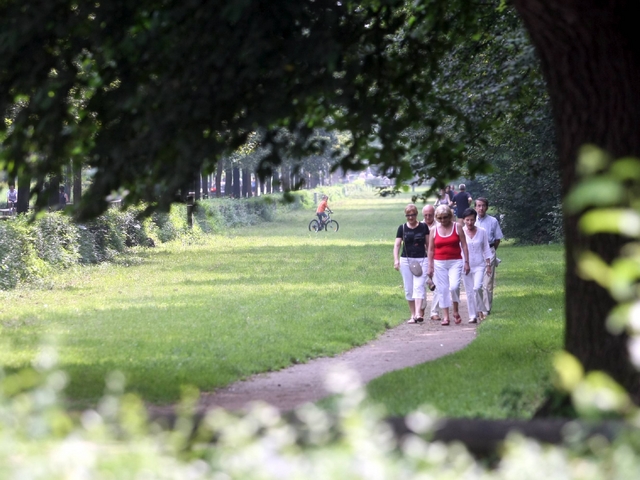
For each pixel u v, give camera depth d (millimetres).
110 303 41000
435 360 25719
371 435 8328
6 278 46750
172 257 69875
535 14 13648
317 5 18016
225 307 38719
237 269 59031
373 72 19734
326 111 18891
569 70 13742
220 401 20125
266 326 32750
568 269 14102
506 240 89188
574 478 8039
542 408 14148
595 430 9148
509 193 78875
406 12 22844
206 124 17516
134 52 17688
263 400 20203
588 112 13695
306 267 60156
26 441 8820
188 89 17156
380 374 24516
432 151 21328
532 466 8094
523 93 29078
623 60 13516
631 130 13562
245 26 16984
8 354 25875
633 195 10219
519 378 21797
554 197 77062
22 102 26875
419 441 8961
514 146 41219
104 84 18344
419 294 35156
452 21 22781
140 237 77062
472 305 35188
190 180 17438
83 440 9266
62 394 19141
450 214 34531
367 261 64812
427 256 35281
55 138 18391
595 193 5012
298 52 17094
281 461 7836
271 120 17016
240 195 167875
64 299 42938
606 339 13656
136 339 29531
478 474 8414
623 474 7801
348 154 19031
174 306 39312
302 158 18391
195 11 17203
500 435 10164
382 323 34250
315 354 27750
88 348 27484
